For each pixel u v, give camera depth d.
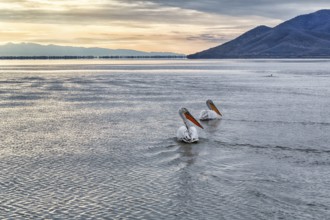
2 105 48.00
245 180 19.83
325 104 48.00
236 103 49.50
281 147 26.41
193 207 16.59
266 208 16.47
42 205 16.78
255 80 94.62
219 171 21.31
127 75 118.00
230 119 37.59
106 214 15.91
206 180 19.84
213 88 71.81
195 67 194.75
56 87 74.19
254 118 38.00
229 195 17.88
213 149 26.02
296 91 65.31
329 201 17.14
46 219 15.44
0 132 31.89
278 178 20.11
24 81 91.19
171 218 15.56
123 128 33.25
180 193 18.12
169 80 94.94
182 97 56.66
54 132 31.83
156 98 55.34
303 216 15.67
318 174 20.73
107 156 24.48
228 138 29.20
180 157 24.12
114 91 65.81
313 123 35.09
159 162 23.11
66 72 138.75
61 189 18.67
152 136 30.05
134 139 29.09
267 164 22.55
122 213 16.00
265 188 18.70
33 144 27.77
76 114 40.94
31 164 22.80
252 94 60.84
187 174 20.78
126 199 17.44
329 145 26.94
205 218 15.55
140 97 56.62
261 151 25.42
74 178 20.25
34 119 37.97
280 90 67.38
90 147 26.81
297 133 30.80
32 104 48.91
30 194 18.02
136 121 36.53
